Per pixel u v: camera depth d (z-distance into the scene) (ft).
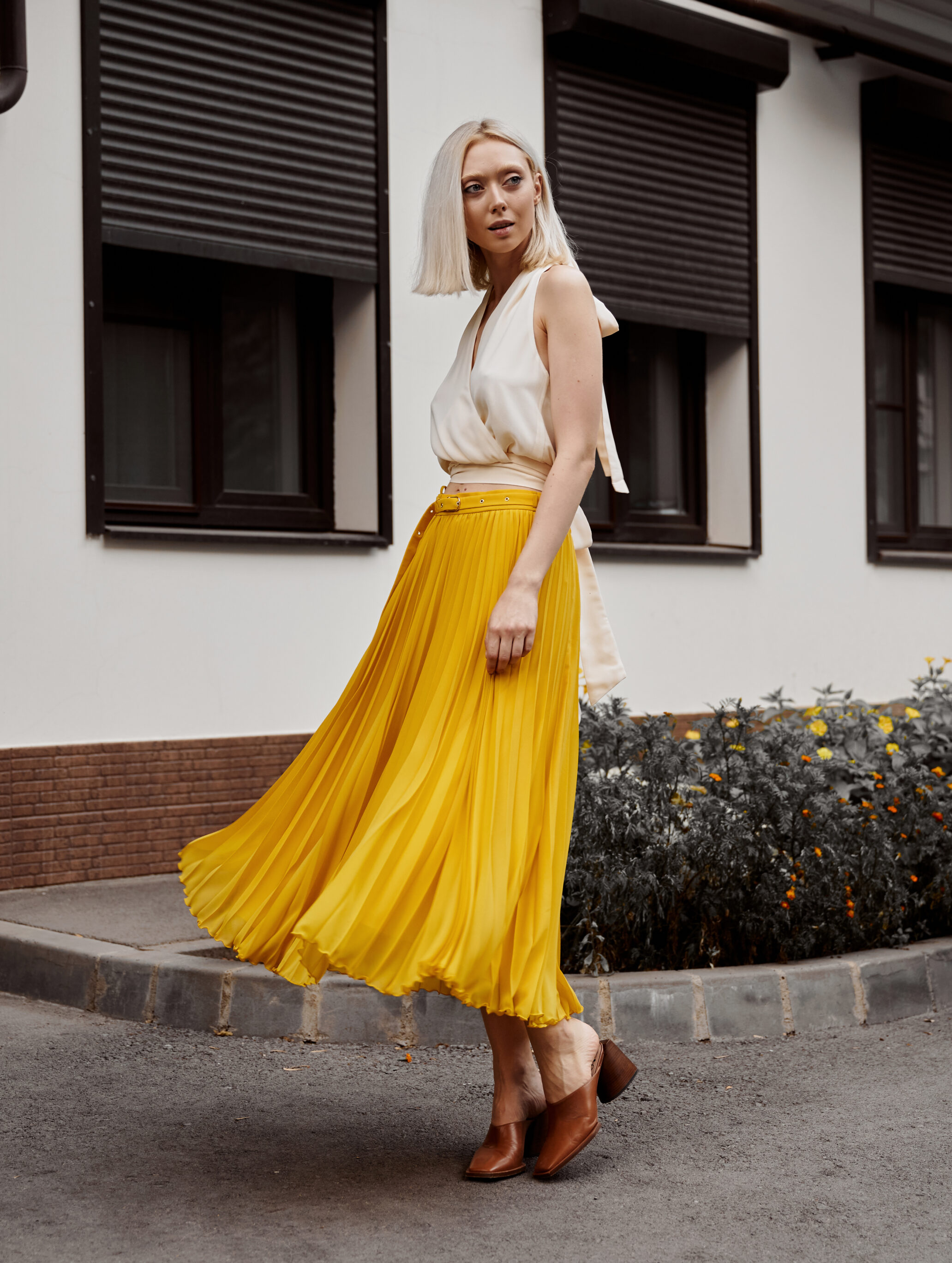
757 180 28.73
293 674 21.16
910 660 31.60
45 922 15.53
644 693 26.45
